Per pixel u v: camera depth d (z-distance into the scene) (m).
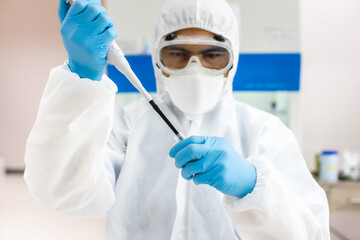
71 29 0.79
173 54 1.16
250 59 2.27
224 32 1.13
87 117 0.83
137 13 2.28
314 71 3.73
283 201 0.88
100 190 0.98
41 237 3.46
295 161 1.13
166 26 1.14
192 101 1.12
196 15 1.10
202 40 1.10
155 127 1.19
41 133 0.84
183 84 1.11
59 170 0.88
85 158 0.88
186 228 1.07
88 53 0.80
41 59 6.10
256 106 2.52
